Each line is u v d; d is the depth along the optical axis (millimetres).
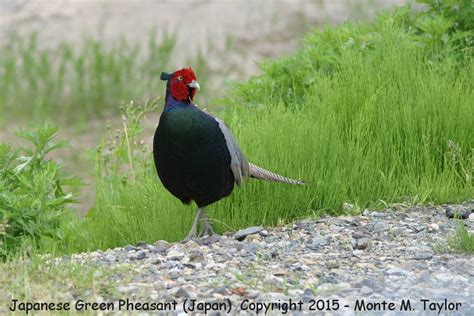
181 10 31328
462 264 11016
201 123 12602
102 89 26625
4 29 30000
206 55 28312
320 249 11930
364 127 14570
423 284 10297
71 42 29250
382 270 10844
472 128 14523
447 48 16094
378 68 15727
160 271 10922
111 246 13617
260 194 13734
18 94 26562
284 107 15391
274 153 14117
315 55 16844
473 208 13328
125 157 15742
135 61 28062
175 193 13148
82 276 10281
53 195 13695
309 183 13656
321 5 31391
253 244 12109
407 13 17391
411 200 13773
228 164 12922
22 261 10711
